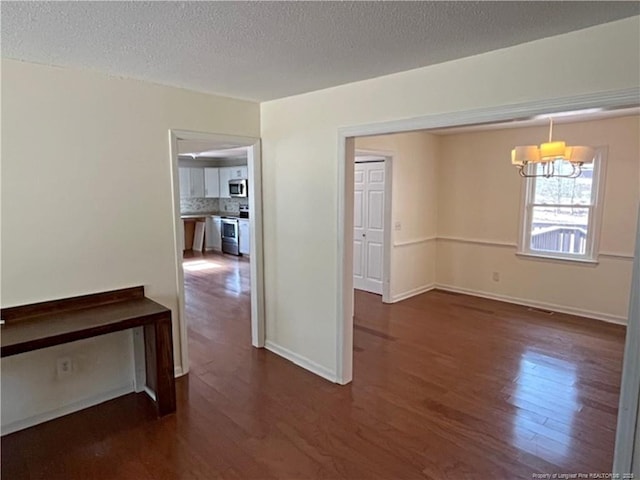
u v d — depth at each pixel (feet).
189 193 31.99
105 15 5.76
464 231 19.42
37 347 7.48
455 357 12.49
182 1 5.29
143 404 9.84
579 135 15.71
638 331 6.10
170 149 10.40
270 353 12.82
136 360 10.31
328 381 11.03
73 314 8.86
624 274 15.08
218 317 16.12
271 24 6.11
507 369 11.66
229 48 7.18
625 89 5.99
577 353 12.71
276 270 12.53
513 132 17.46
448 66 7.96
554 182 16.70
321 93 10.46
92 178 9.23
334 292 10.80
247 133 12.01
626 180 14.78
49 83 8.43
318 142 10.71
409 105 8.68
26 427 8.87
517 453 8.06
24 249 8.47
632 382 6.22
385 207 17.72
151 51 7.40
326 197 10.71
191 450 8.15
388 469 7.63
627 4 5.41
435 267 20.61
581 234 16.21
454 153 19.38
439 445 8.31
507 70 7.17
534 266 17.34
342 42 6.86
